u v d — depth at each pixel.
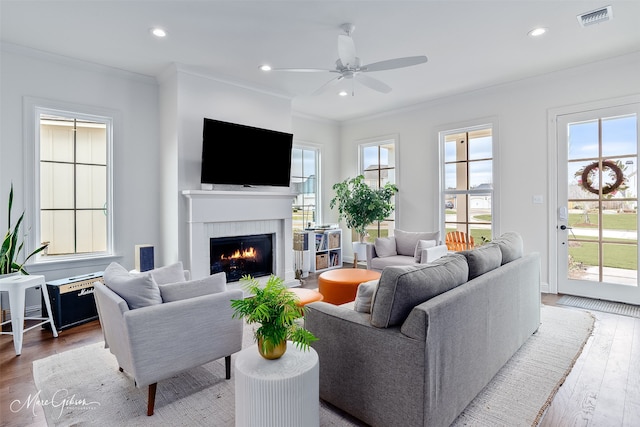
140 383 1.79
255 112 4.47
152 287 1.94
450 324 1.69
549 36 3.19
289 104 4.84
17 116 3.32
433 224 5.21
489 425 1.76
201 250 3.90
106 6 2.65
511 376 2.25
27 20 2.84
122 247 3.95
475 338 1.94
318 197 6.24
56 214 3.74
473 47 3.42
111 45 3.31
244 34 3.12
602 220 3.88
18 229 3.33
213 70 3.94
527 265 2.75
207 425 1.79
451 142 5.18
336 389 1.88
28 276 2.92
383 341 1.65
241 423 1.53
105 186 3.98
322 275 3.55
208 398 2.04
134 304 1.92
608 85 3.76
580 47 3.43
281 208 4.65
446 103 5.04
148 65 3.79
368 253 4.71
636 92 3.60
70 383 2.21
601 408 1.91
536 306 2.96
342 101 5.19
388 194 5.55
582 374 2.29
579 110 3.94
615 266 3.81
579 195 4.02
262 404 1.45
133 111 4.02
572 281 4.08
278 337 1.57
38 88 3.42
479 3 2.65
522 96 4.35
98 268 3.80
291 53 3.52
